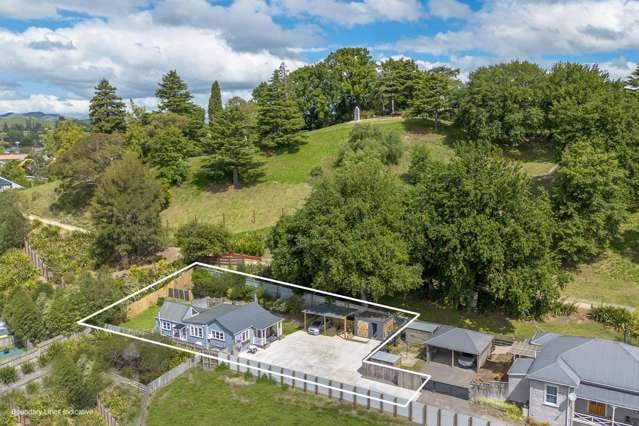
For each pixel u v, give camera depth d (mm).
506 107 66625
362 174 39375
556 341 30812
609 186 41406
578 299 39844
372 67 102438
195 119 87625
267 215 61656
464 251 34719
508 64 78125
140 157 74125
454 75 78062
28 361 38188
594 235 43375
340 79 101375
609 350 28016
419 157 61438
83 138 72000
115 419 30844
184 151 72125
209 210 65438
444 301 39938
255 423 28391
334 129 81125
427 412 27250
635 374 26297
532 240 34250
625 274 42281
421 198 39156
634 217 49656
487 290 38500
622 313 35719
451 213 36438
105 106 85875
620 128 48594
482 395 29219
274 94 76125
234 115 68250
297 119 75938
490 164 37688
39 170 132625
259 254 52719
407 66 89688
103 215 56250
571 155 43812
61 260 56562
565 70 70125
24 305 41500
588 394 26047
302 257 39625
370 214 37094
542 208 37625
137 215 55438
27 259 57875
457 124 75375
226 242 53156
